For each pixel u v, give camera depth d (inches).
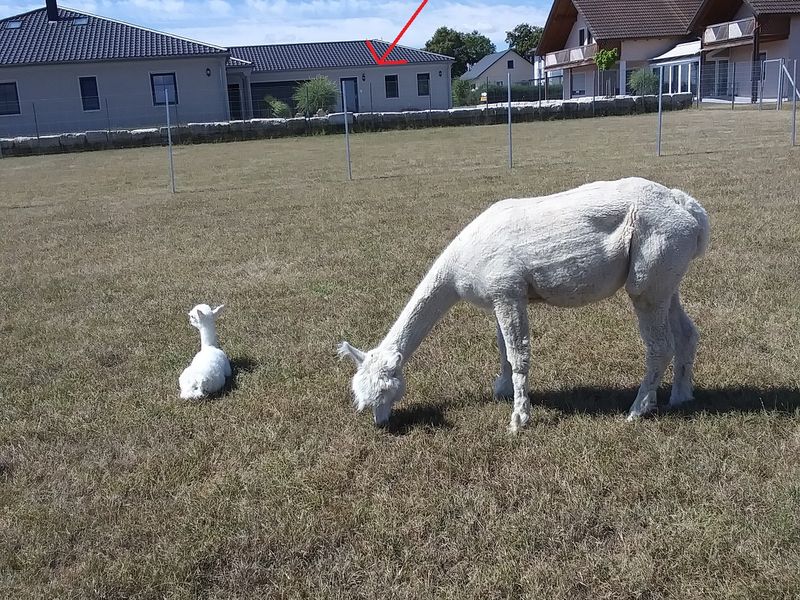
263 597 124.6
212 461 168.6
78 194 678.5
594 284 159.9
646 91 1605.6
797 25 1562.5
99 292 318.0
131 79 1528.1
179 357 235.0
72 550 140.3
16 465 173.0
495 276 161.3
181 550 136.2
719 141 771.4
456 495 147.5
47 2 1603.1
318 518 143.3
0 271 370.0
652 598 118.3
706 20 1763.0
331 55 1857.8
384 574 126.9
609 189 159.0
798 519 131.1
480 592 121.3
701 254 163.9
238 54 1872.5
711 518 133.6
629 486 145.4
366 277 313.3
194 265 359.6
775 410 168.4
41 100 1503.4
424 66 1820.9
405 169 713.6
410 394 195.6
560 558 128.5
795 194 428.1
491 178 598.5
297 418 187.6
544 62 2331.4
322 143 1100.5
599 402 185.0
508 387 189.0
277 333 252.5
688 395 178.1
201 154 1034.7
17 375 228.1
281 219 474.9
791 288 256.4
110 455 174.6
